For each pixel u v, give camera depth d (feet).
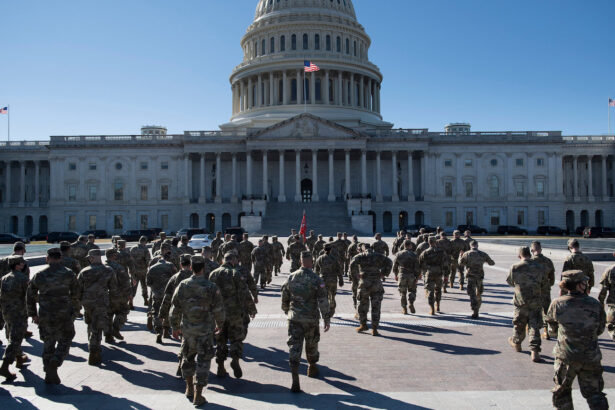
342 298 70.95
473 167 308.40
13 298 37.45
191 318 32.24
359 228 252.42
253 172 317.22
